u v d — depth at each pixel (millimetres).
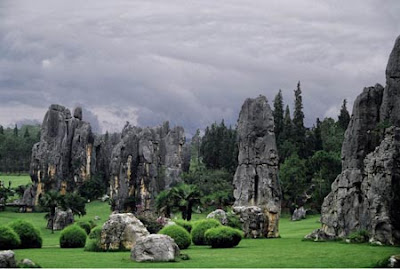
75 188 148625
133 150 127625
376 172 58562
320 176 119562
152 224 70312
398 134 59469
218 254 46281
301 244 58781
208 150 171000
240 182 79062
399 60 68125
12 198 148375
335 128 157625
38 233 56531
